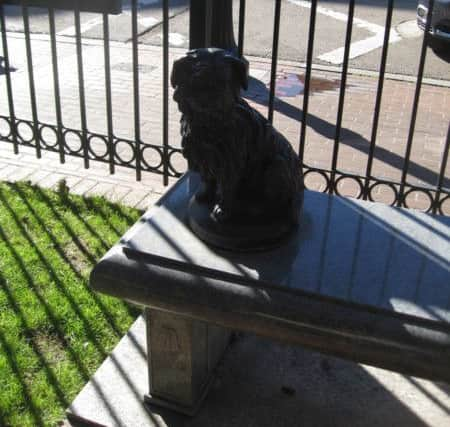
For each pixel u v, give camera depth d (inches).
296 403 105.5
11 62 304.7
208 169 87.0
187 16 425.7
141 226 97.5
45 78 283.0
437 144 227.6
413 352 78.1
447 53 353.7
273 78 131.7
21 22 395.9
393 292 84.0
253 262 89.2
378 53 350.6
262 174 91.0
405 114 257.4
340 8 462.6
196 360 99.7
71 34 369.1
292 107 261.6
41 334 122.0
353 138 230.5
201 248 92.2
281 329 83.4
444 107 267.9
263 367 113.0
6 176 184.7
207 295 85.7
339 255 91.9
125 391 106.5
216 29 172.1
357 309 81.4
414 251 93.9
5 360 114.7
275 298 83.5
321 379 110.5
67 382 111.2
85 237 154.4
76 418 102.3
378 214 104.5
